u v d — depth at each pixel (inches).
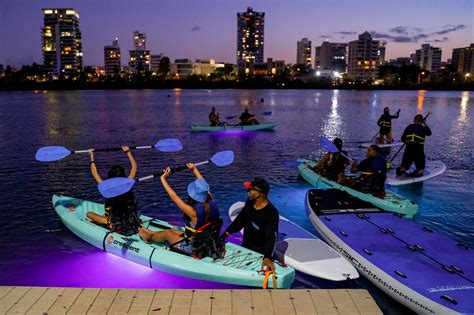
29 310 159.5
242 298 169.5
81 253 257.6
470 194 394.6
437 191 405.1
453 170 503.2
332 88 5816.9
